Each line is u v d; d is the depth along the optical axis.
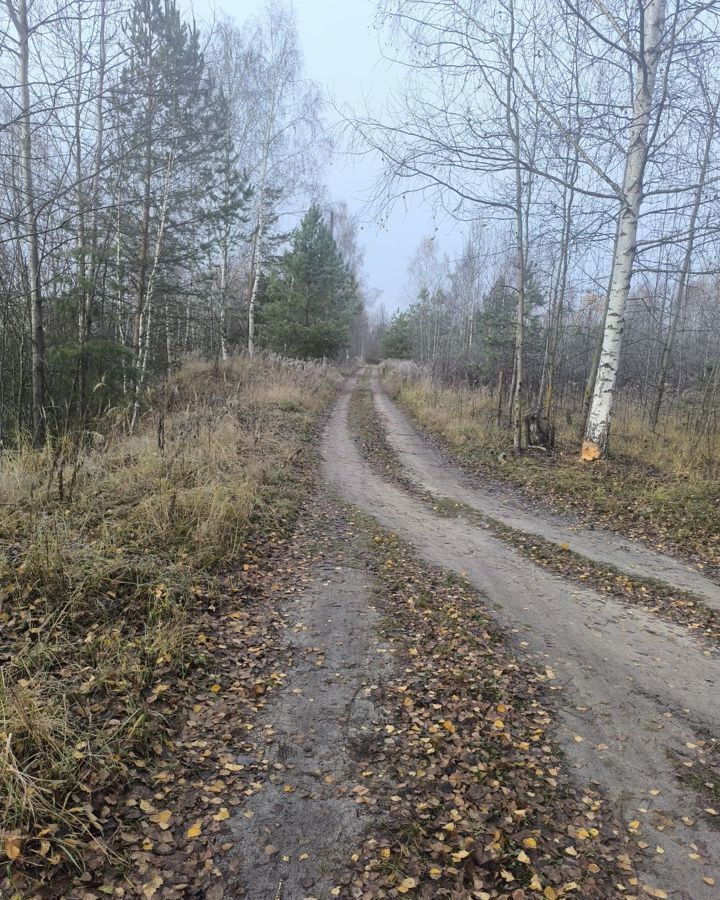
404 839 2.80
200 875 2.52
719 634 5.32
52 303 12.45
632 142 9.12
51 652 3.77
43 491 6.26
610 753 3.56
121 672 3.74
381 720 3.76
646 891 2.56
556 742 3.63
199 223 16.88
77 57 8.07
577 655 4.81
